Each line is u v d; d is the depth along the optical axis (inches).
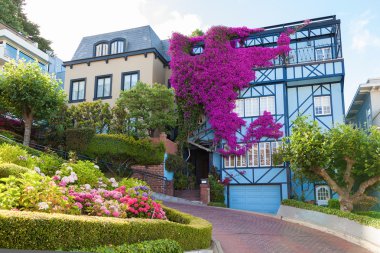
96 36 1160.8
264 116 901.8
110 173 800.9
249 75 937.5
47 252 188.9
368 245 425.7
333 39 963.3
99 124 856.9
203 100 944.3
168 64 1101.7
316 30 981.2
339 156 605.9
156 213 367.9
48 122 845.8
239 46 1011.3
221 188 885.2
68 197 295.3
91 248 220.4
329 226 546.0
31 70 764.0
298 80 898.7
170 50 998.4
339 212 527.2
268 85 924.0
